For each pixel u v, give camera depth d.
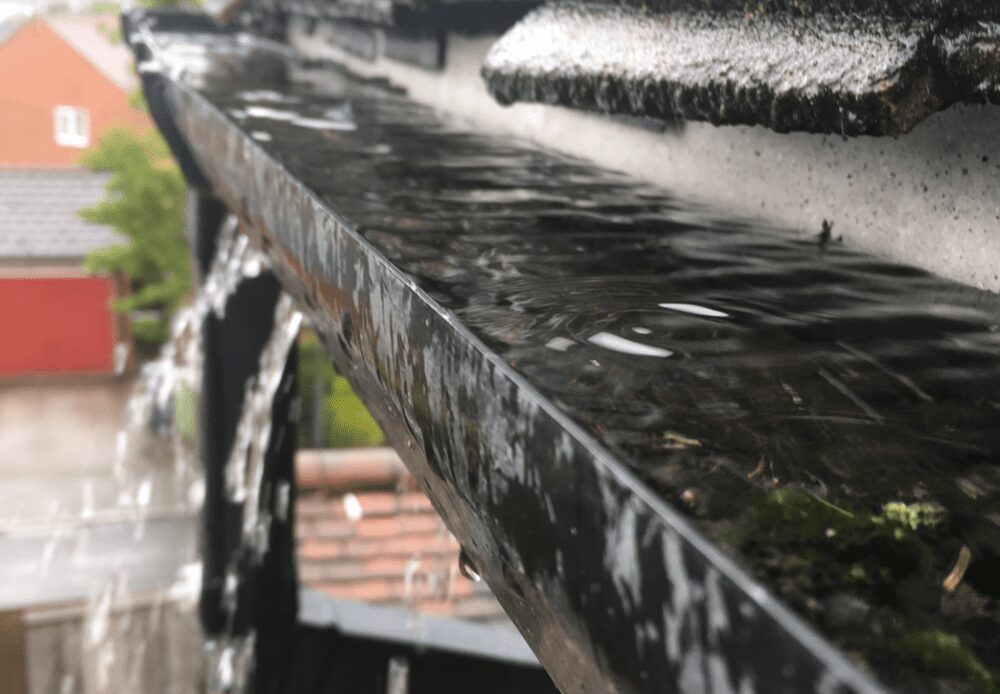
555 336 0.76
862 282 1.14
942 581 0.46
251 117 2.40
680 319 0.87
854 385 0.74
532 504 0.62
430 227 1.21
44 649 7.21
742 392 0.69
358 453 7.58
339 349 1.31
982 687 0.38
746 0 1.20
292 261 1.59
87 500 14.84
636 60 1.36
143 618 7.49
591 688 0.59
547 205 1.50
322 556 6.54
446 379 0.79
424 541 6.78
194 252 4.86
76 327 23.06
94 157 18.62
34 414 20.03
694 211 1.61
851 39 1.00
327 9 3.29
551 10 1.78
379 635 4.54
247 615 4.67
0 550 9.76
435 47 3.15
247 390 4.69
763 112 1.08
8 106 27.59
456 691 4.56
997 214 1.16
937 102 0.93
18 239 21.36
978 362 0.83
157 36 5.34
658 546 0.48
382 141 2.17
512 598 0.73
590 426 0.58
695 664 0.44
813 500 0.53
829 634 0.41
